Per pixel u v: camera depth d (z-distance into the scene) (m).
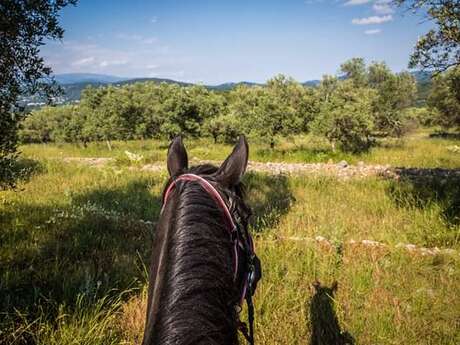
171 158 2.31
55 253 6.12
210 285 1.45
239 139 2.13
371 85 38.22
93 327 3.89
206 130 26.44
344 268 5.61
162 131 26.33
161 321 1.34
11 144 5.41
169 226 1.74
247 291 1.94
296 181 12.30
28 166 15.05
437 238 6.88
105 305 4.52
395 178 13.03
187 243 1.57
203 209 1.74
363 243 6.68
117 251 6.29
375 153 21.28
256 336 4.03
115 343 3.95
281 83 31.89
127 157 18.77
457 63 6.99
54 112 34.31
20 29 4.96
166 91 29.20
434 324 4.39
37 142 35.12
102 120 26.83
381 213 8.91
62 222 7.64
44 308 4.40
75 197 9.95
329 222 7.88
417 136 33.31
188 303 1.37
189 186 1.91
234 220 1.89
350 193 10.82
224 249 1.66
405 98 33.62
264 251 6.05
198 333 1.28
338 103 21.36
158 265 1.78
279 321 4.27
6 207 8.48
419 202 9.39
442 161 18.64
